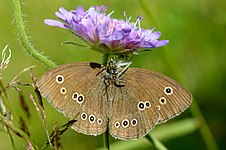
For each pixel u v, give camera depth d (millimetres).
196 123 376
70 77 287
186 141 422
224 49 439
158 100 293
